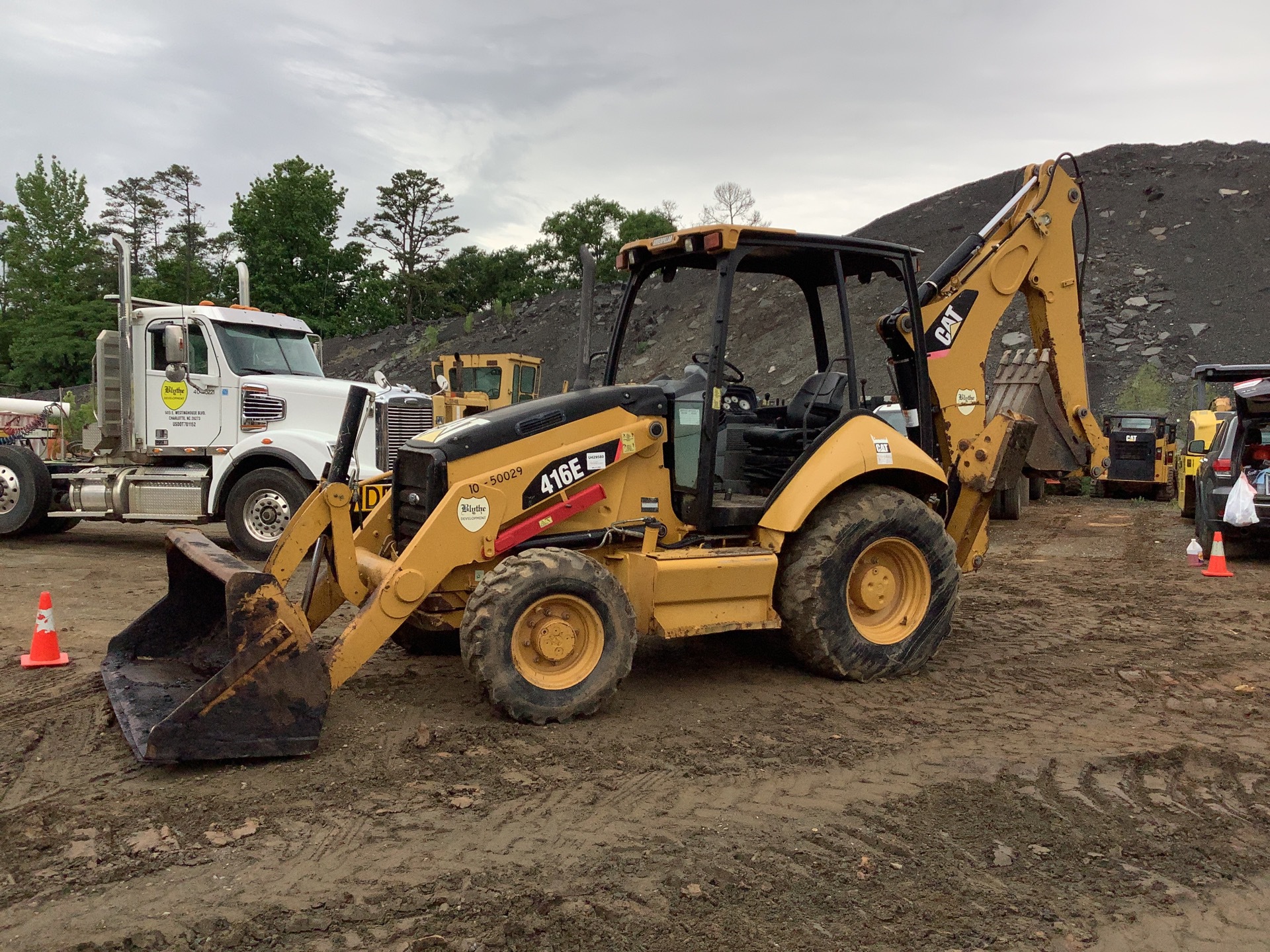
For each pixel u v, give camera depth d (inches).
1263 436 436.1
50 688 217.9
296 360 448.8
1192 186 1381.6
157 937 116.5
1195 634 284.5
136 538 483.2
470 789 162.7
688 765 175.3
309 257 2144.4
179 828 146.2
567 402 215.5
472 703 208.7
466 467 205.0
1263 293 1136.2
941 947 117.7
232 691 168.7
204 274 2190.0
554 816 152.9
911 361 254.8
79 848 139.3
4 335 2084.2
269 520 406.3
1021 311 1126.4
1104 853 143.1
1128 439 788.0
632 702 212.1
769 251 231.9
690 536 228.7
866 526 227.0
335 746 181.0
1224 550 456.1
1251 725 202.1
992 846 144.7
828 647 224.8
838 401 236.5
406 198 2544.3
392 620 191.9
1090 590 357.7
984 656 258.7
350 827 147.6
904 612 238.1
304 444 402.3
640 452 221.1
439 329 1908.2
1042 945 118.6
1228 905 129.0
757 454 244.2
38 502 452.4
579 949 115.6
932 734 194.4
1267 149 1461.6
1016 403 283.6
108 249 2129.7
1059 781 169.8
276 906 124.0
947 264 262.5
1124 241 1306.6
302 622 175.6
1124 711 211.2
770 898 128.4
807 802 159.8
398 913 122.9
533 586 191.5
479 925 120.2
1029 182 275.7
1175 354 1079.6
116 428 429.1
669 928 120.6
